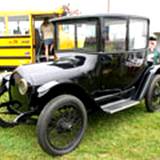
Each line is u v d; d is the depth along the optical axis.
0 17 9.79
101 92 4.93
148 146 4.39
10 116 5.29
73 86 4.41
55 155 4.18
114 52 4.96
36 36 9.80
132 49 5.33
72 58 4.91
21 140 4.64
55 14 9.70
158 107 5.88
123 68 5.19
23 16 9.64
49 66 4.58
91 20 4.80
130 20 5.18
